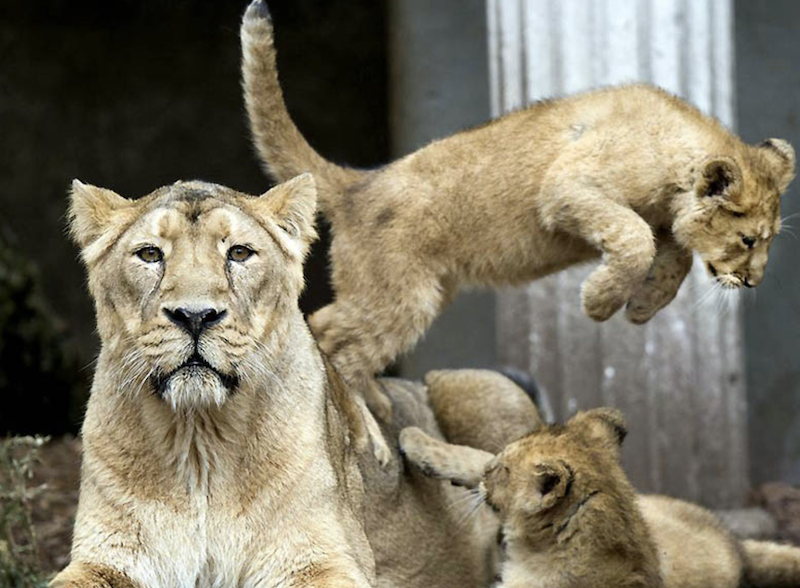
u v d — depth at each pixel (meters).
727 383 14.92
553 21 14.73
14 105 23.55
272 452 8.00
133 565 7.85
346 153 23.53
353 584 7.84
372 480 10.23
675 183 10.45
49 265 23.28
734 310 14.95
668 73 14.77
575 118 10.63
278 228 8.15
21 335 18.86
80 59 23.78
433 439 10.77
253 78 10.91
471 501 10.79
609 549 9.95
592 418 10.92
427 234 10.63
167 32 23.89
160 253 7.71
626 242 10.02
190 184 8.26
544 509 10.09
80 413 19.12
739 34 16.42
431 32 16.53
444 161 10.78
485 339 16.53
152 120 23.86
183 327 7.45
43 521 13.50
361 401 10.32
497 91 14.88
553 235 10.62
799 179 16.42
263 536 7.98
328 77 23.58
